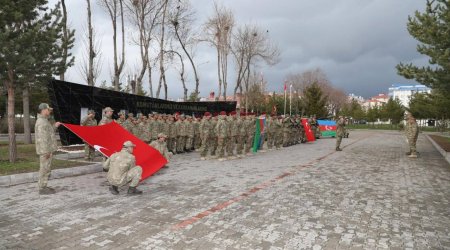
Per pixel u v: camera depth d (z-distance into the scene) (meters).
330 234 6.03
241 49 39.75
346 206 7.81
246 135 17.94
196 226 6.34
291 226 6.41
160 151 12.34
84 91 17.69
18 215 6.91
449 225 6.62
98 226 6.30
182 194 8.77
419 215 7.23
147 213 7.11
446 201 8.41
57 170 10.79
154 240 5.65
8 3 11.71
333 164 14.50
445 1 16.28
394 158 17.05
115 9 23.69
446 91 18.06
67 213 7.06
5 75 12.41
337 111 84.25
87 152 13.69
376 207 7.77
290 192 9.12
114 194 8.67
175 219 6.73
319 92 49.78
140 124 16.39
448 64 15.40
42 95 29.84
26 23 13.23
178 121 18.77
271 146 21.48
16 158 12.74
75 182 10.14
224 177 11.19
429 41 16.69
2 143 20.50
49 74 13.51
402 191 9.42
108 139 10.59
